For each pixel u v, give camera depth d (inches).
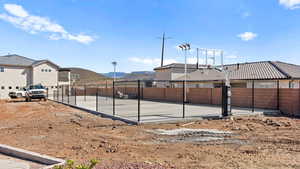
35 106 864.9
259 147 280.5
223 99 528.4
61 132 375.2
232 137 340.2
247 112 607.5
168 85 1411.2
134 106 826.2
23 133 365.7
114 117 527.8
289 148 275.9
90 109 698.2
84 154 249.1
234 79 917.2
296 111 615.8
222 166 209.9
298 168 205.5
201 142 309.0
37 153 239.1
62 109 759.1
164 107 789.2
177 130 393.7
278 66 941.8
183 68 1476.4
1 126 432.8
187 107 788.0
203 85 1123.9
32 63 1684.3
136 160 227.0
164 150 267.6
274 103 685.3
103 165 206.2
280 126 430.3
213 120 500.4
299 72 933.2
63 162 209.8
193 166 209.5
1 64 1519.4
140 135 354.3
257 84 888.9
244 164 215.8
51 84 1715.1
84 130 394.0
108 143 301.3
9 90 1555.1
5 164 214.2
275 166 210.4
